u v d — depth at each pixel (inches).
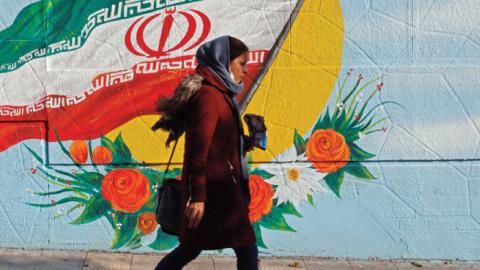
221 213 180.2
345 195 248.8
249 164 247.1
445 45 246.5
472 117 246.7
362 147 247.8
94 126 246.7
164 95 246.2
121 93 246.1
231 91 182.1
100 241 249.1
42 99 246.1
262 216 248.5
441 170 248.2
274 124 246.8
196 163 173.3
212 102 177.0
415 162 248.2
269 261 247.9
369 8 245.3
